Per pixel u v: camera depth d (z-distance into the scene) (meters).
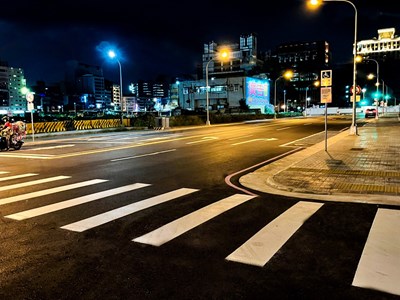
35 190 8.68
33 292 3.74
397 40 135.25
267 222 5.95
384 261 4.34
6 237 5.43
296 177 9.42
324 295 3.59
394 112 90.00
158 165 12.58
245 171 11.21
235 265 4.31
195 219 6.18
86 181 9.77
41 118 48.12
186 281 3.93
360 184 8.46
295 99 139.38
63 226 5.90
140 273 4.14
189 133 29.80
